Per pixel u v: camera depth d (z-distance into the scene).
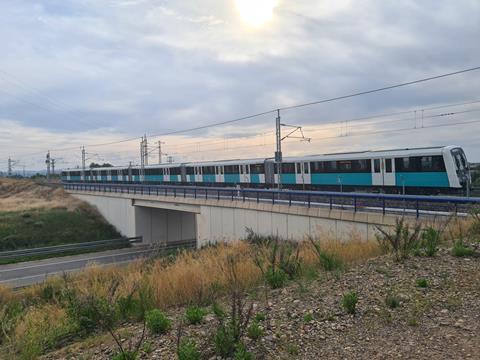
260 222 22.38
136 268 13.64
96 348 5.16
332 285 6.36
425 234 8.89
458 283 5.68
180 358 3.99
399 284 5.89
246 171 38.59
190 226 43.75
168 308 6.76
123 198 42.06
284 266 7.84
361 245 10.05
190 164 46.16
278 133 29.19
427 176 24.78
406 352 3.87
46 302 10.80
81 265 29.00
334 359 3.87
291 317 5.07
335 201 18.58
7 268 28.72
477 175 33.47
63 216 44.78
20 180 80.25
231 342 4.13
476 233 9.38
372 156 27.86
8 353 5.57
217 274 8.30
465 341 3.97
